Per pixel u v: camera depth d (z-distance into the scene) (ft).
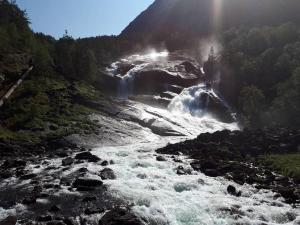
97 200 81.97
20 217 72.43
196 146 150.51
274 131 169.89
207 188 93.86
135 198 83.15
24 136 161.38
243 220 73.05
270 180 101.96
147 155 135.85
